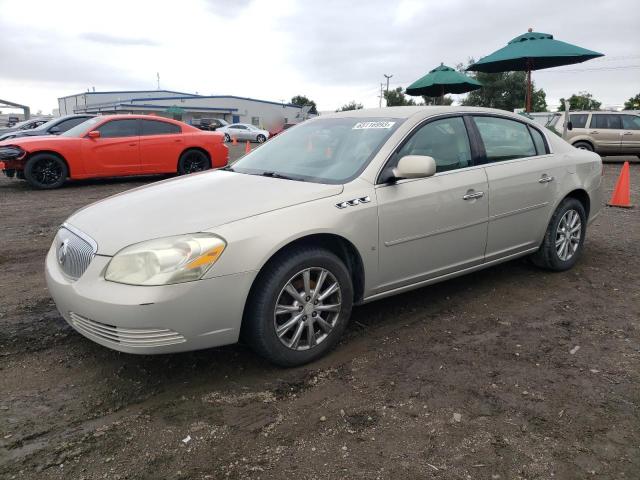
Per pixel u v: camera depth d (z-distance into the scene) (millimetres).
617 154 16078
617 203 8648
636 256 5570
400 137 3697
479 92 42594
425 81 12961
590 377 3072
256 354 3338
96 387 2992
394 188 3521
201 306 2768
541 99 50719
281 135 4516
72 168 10609
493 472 2295
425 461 2365
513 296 4383
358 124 4023
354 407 2779
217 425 2633
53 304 4188
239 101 64938
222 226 2877
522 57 10758
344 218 3240
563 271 5012
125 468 2330
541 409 2752
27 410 2768
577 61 11375
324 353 3344
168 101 61656
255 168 4004
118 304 2680
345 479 2254
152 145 11242
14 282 4750
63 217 7750
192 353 3367
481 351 3406
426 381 3033
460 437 2527
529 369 3168
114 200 3520
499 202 4164
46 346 3469
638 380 3037
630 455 2402
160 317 2691
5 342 3518
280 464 2350
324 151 3877
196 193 3371
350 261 3449
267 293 2963
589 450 2436
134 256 2746
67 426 2635
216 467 2336
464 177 3934
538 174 4492
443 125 3994
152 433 2574
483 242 4133
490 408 2764
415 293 4449
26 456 2410
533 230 4570
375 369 3178
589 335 3639
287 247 3092
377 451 2434
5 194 9938
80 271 2949
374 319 3918
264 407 2791
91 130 10797
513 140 4496
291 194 3236
